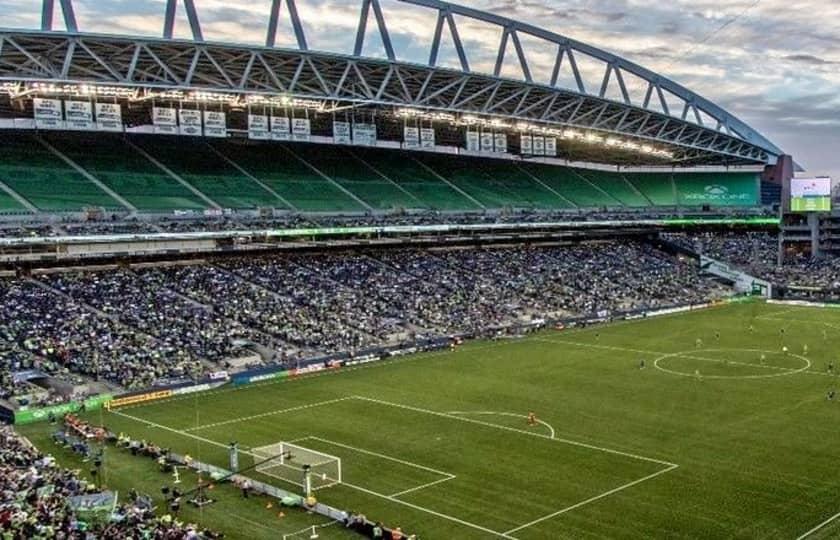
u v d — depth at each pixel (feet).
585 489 157.89
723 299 456.45
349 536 136.77
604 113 469.16
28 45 302.66
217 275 355.56
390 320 342.85
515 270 442.09
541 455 180.45
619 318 397.60
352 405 232.12
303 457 179.73
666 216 537.65
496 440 193.16
